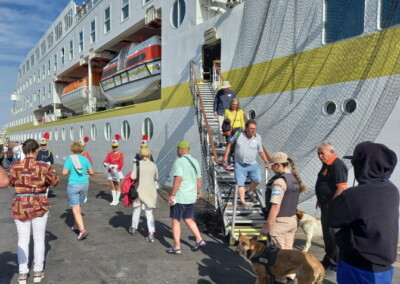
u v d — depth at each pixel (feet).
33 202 12.48
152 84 47.80
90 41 64.64
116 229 20.76
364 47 21.08
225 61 32.40
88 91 70.54
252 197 19.51
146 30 51.93
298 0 25.32
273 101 27.04
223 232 18.74
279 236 11.98
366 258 6.45
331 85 22.86
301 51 25.00
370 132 20.59
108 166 28.76
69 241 18.17
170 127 40.19
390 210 6.41
